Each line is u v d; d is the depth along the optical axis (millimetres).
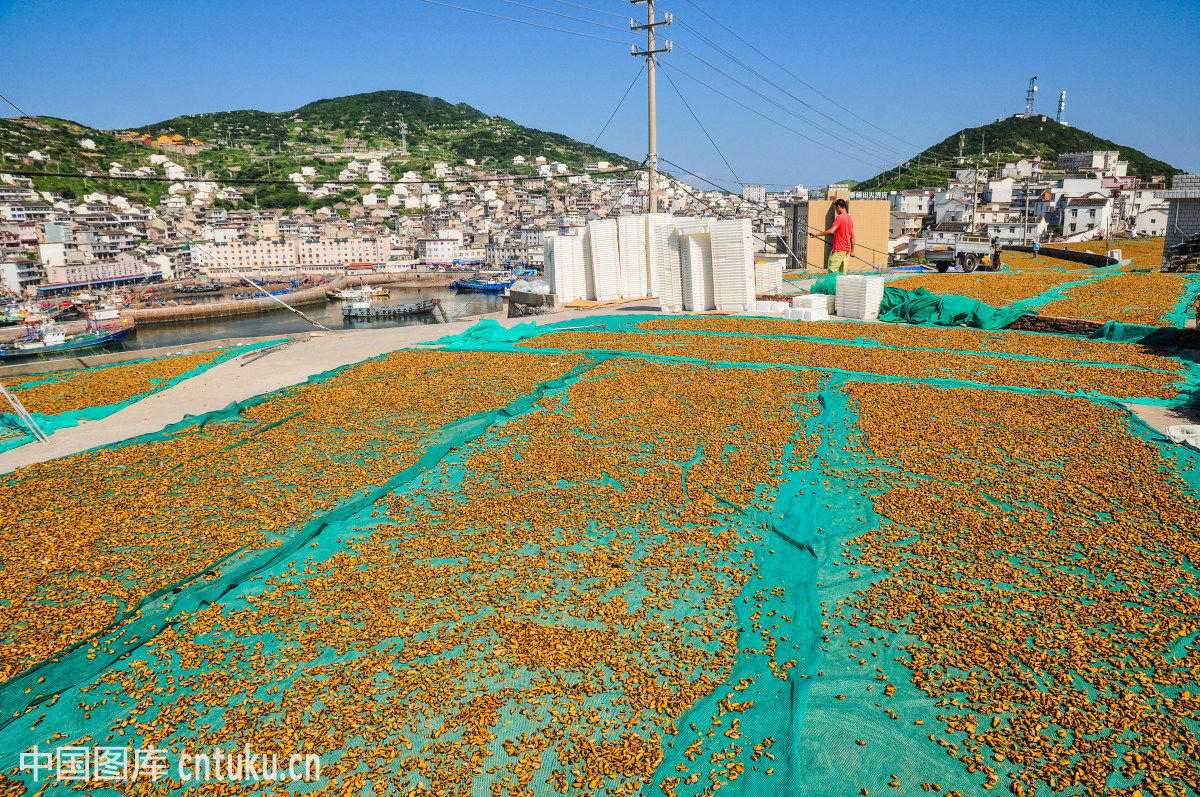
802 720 6480
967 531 9938
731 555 9602
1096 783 5699
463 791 5820
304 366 22047
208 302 128375
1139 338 22453
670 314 31094
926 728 6422
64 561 9852
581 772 5977
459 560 9695
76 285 134375
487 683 7145
